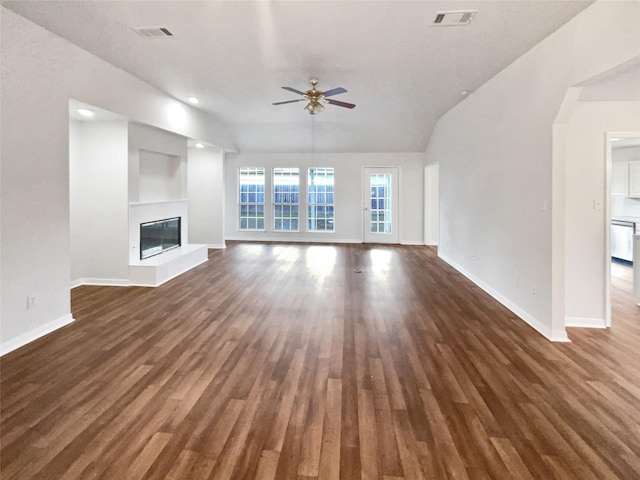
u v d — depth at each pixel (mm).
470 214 5805
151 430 2156
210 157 8734
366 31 3438
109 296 4902
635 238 4598
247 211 10148
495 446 2045
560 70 3303
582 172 3781
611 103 3693
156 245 6328
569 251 3861
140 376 2793
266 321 4008
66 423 2211
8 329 3240
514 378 2803
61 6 3064
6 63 3160
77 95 3979
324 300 4801
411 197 9617
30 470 1830
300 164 9883
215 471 1841
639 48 2439
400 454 1979
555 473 1842
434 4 2945
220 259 7586
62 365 2957
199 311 4324
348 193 9836
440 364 3031
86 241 5480
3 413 2305
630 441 2088
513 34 3467
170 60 4277
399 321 4035
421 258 7750
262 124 8219
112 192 5359
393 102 6211
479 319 4090
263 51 3951
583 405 2445
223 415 2312
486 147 5070
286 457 1946
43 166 3562
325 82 5051
